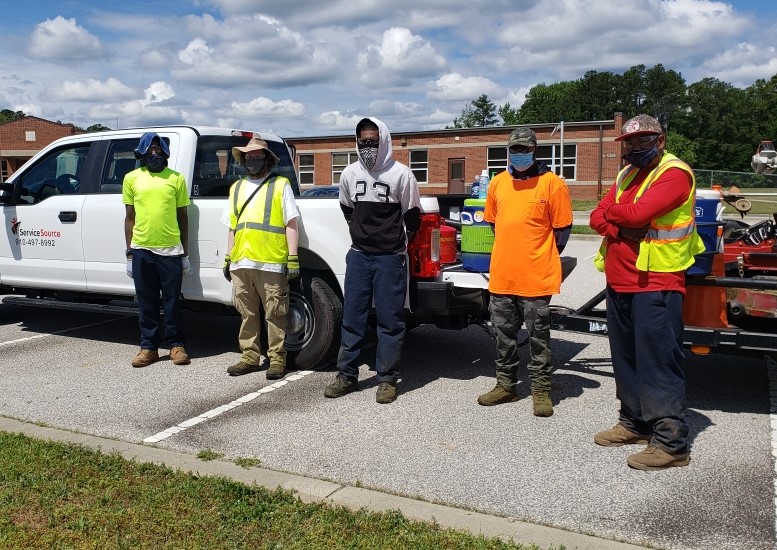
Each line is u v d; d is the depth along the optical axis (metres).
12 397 5.64
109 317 8.82
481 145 41.81
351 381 5.65
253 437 4.76
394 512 3.57
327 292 6.10
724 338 4.87
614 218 4.15
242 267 5.90
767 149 6.54
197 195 6.66
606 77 103.38
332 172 45.00
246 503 3.65
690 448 4.54
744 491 3.91
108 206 6.91
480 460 4.35
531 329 5.11
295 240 5.82
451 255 6.00
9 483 3.87
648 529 3.51
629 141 4.13
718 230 5.05
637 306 4.20
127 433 4.84
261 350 6.70
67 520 3.47
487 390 5.78
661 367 4.18
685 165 4.12
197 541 3.30
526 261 5.05
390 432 4.84
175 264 6.41
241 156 5.97
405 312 5.71
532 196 4.98
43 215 7.34
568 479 4.08
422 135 43.06
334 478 4.10
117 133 7.11
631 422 4.55
